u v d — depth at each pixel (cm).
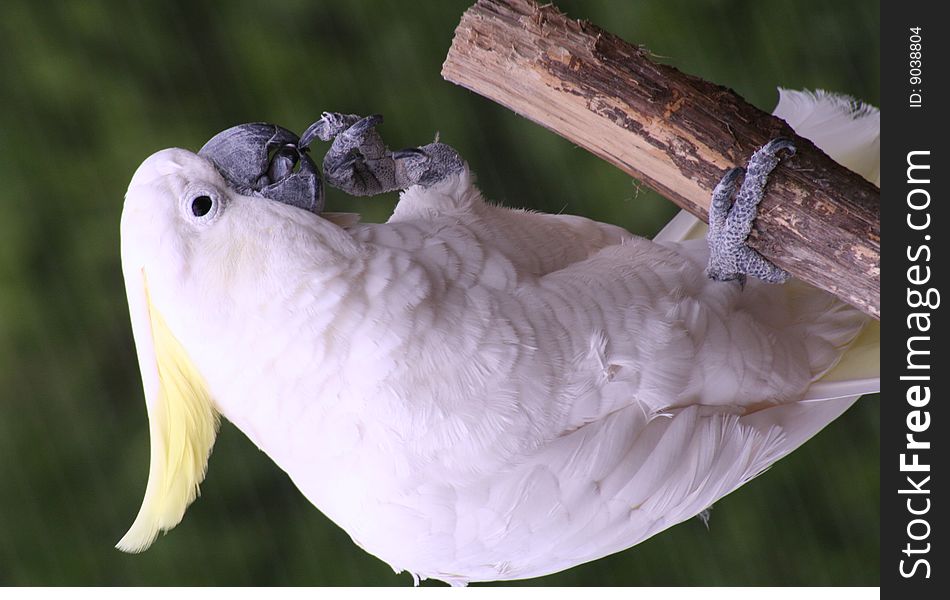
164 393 473
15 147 955
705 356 486
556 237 512
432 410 450
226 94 959
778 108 567
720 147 446
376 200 950
